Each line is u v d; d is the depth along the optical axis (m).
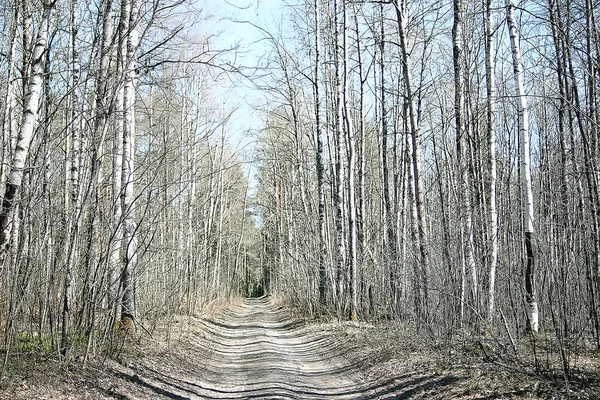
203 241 24.98
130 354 10.95
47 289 8.69
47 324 9.42
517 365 8.64
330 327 19.08
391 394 9.26
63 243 9.09
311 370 12.48
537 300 10.63
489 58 14.85
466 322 11.28
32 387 7.20
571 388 7.61
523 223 12.14
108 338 9.99
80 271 9.34
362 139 22.44
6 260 7.68
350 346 14.75
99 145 9.09
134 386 8.91
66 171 10.10
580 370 8.59
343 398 9.41
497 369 9.02
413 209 17.14
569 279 8.82
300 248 28.83
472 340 10.95
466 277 11.55
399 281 13.95
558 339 7.80
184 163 19.59
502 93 16.70
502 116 19.55
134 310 12.79
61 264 9.08
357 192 25.09
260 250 62.66
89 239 9.12
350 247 20.22
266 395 9.37
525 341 10.63
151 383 9.48
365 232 22.78
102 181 10.73
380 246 21.08
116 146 10.89
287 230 37.78
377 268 16.66
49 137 8.95
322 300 22.58
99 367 8.95
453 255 11.35
